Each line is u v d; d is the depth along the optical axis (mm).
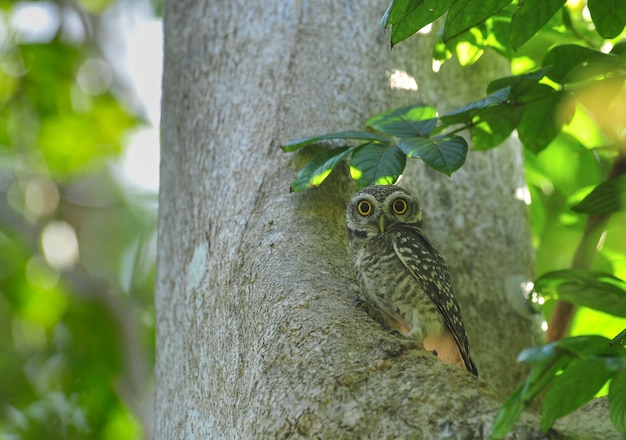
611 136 9555
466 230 10391
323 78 9789
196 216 9305
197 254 9055
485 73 10938
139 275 18562
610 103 8695
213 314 8398
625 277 11305
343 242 8820
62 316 17750
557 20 9625
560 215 12156
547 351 5223
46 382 17312
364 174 7996
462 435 5887
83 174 19469
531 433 5848
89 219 19688
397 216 8945
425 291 8531
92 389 16672
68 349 17359
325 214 8930
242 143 9430
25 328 18547
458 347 8672
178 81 10406
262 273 8086
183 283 9102
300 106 9570
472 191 10562
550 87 8453
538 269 12023
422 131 8297
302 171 8484
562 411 5727
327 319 7215
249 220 8742
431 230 10266
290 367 6941
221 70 10023
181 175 9836
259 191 8984
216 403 7906
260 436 6715
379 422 6203
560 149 11977
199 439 8055
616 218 10633
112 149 18797
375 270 8578
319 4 10195
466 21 7262
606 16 7539
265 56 9906
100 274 19328
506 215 10641
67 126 18375
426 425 6035
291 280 7879
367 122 8719
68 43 17891
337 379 6594
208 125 9789
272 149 9281
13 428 15953
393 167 8000
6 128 18688
